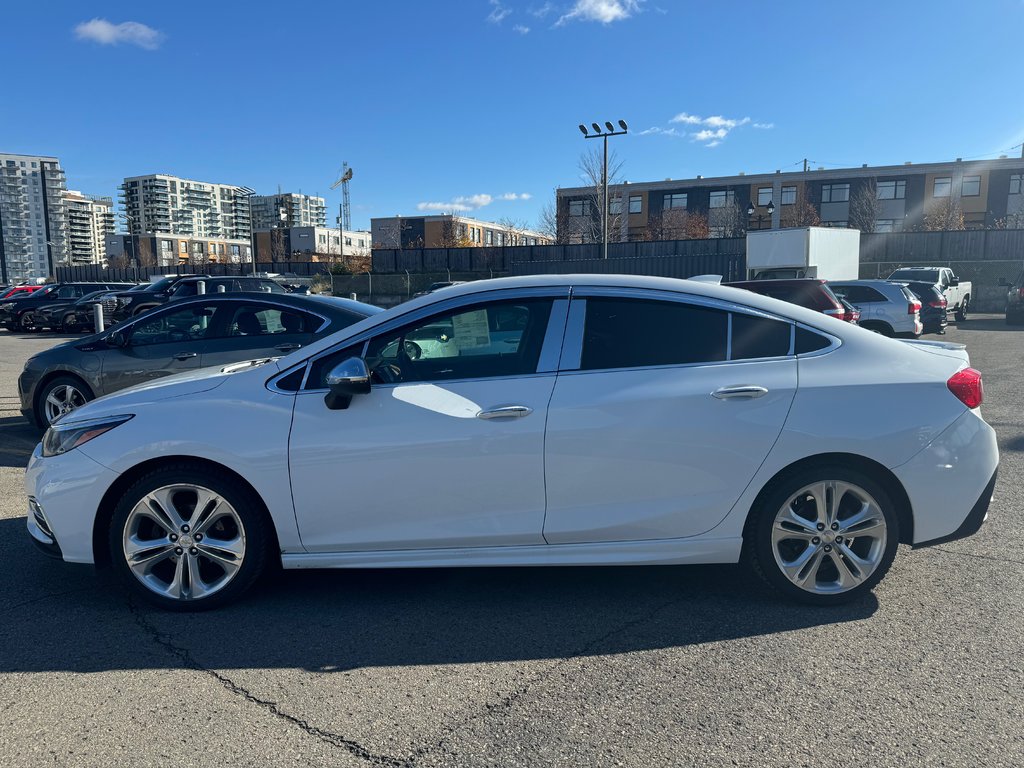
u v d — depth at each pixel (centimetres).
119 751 260
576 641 340
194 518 366
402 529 358
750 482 354
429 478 353
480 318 371
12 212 13362
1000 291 3130
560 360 362
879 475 359
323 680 307
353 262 6238
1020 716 276
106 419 371
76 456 367
